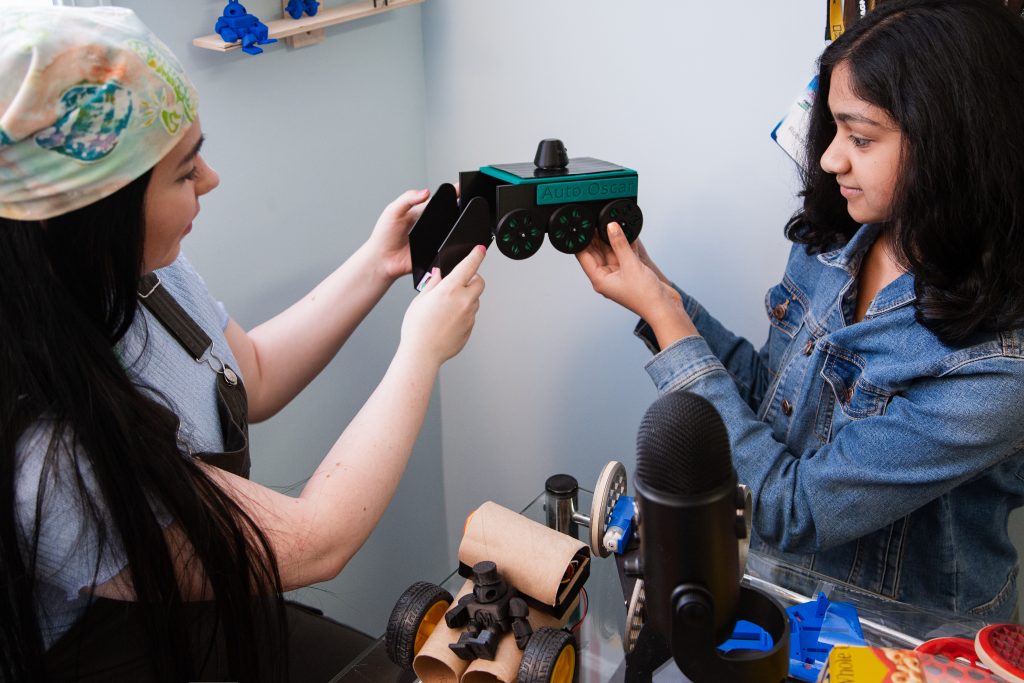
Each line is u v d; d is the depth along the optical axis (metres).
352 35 1.31
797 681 0.72
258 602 0.83
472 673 0.76
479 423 1.69
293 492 1.43
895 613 0.79
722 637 0.49
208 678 0.88
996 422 0.76
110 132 0.63
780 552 0.99
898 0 0.79
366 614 1.63
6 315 0.67
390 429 0.84
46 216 0.64
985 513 0.92
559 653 0.74
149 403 0.73
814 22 1.13
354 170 1.39
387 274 1.11
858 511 0.84
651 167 1.33
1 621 0.72
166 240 0.73
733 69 1.21
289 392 1.10
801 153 1.02
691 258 1.35
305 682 1.12
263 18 1.14
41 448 0.69
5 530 0.69
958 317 0.77
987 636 0.67
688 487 0.45
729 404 0.92
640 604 0.77
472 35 1.40
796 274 1.05
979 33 0.72
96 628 0.80
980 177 0.73
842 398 0.91
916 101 0.73
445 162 1.52
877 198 0.80
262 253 1.26
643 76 1.28
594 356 1.50
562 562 0.79
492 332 1.59
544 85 1.37
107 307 0.72
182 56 1.07
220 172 1.16
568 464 1.62
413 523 1.71
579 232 0.93
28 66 0.60
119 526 0.70
